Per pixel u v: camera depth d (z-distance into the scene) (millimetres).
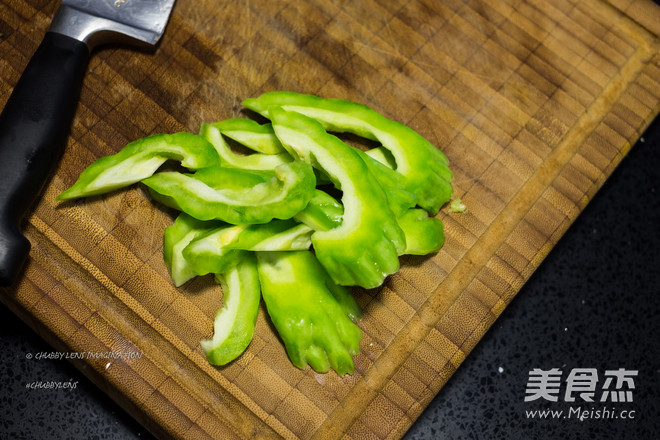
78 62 487
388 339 485
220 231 463
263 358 474
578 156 525
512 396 536
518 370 541
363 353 481
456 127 522
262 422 470
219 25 523
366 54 529
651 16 550
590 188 521
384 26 535
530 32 543
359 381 477
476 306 495
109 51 510
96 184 472
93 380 476
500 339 545
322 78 523
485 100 528
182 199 461
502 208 512
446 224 505
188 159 475
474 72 533
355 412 475
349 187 460
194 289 479
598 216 572
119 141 498
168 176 471
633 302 560
